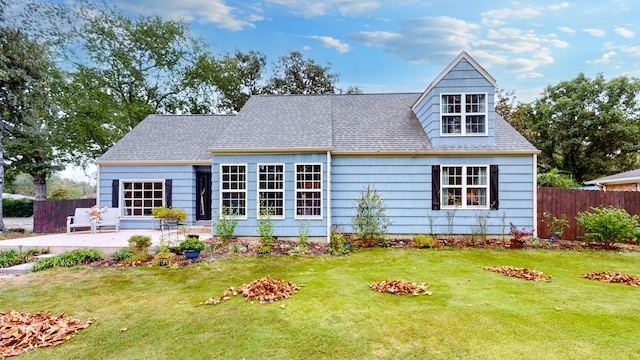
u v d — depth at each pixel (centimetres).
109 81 2019
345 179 1027
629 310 439
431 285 561
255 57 2812
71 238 962
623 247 901
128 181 1194
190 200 1197
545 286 549
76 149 1981
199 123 1431
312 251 858
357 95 1380
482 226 984
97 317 436
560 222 985
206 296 519
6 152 1892
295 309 453
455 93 1025
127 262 731
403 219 1018
